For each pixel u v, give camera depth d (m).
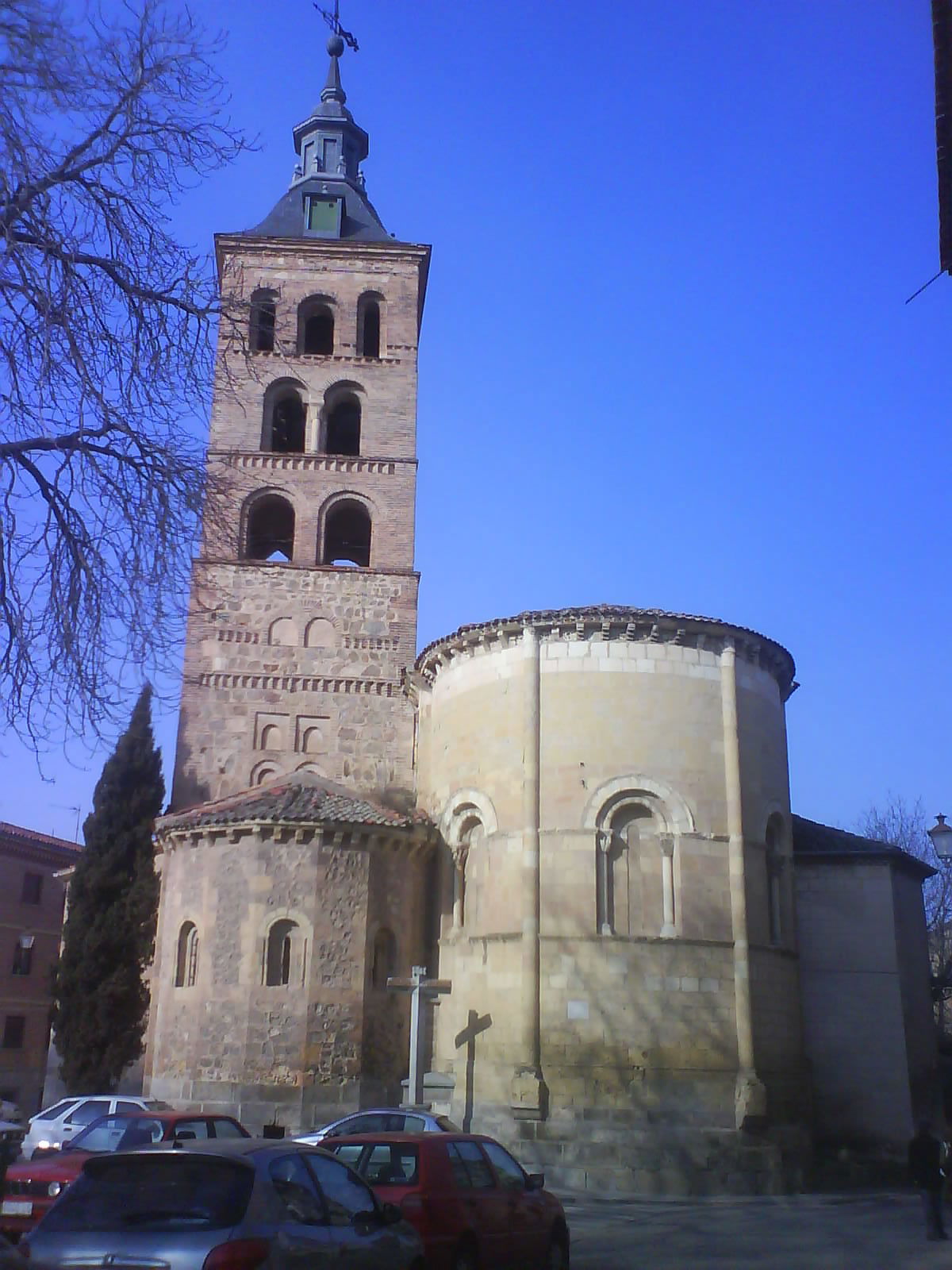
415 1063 26.17
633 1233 20.34
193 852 31.03
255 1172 9.34
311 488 41.44
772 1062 28.98
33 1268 8.62
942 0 10.77
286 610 39.94
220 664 39.16
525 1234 15.10
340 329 43.75
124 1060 34.34
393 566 40.78
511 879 29.19
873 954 33.53
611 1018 27.56
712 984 28.23
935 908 61.62
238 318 14.23
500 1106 27.59
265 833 29.83
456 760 31.78
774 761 31.92
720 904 28.92
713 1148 26.48
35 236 12.41
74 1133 24.38
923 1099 34.06
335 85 49.53
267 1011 28.58
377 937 30.09
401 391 43.03
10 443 12.48
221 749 38.38
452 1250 13.38
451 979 30.31
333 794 32.41
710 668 30.70
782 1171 27.06
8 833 55.34
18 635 12.38
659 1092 27.16
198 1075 28.69
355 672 39.50
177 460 13.32
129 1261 8.51
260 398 42.31
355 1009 28.91
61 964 35.59
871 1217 23.50
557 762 29.56
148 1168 9.38
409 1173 13.86
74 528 12.83
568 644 30.48
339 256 44.62
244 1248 8.57
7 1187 15.70
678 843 28.92
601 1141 26.38
